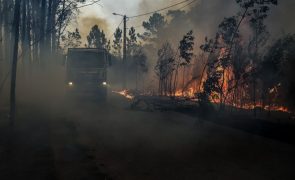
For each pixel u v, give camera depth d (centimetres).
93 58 2558
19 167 791
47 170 769
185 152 979
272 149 1012
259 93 2062
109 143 1096
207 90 1712
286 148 1026
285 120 1538
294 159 902
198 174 768
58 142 1092
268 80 1752
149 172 786
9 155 895
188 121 1598
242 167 825
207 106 1739
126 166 834
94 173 769
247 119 1560
